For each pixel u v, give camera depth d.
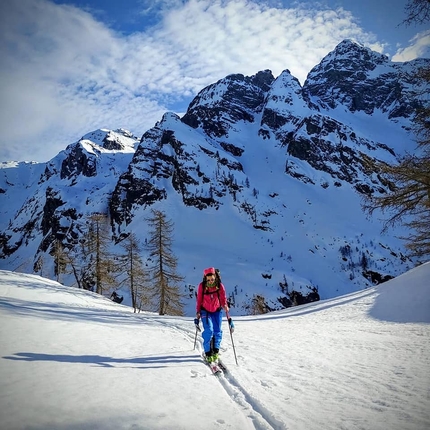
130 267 33.09
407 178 11.25
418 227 13.27
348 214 169.50
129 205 170.12
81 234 152.12
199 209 164.62
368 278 129.75
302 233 155.62
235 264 117.12
